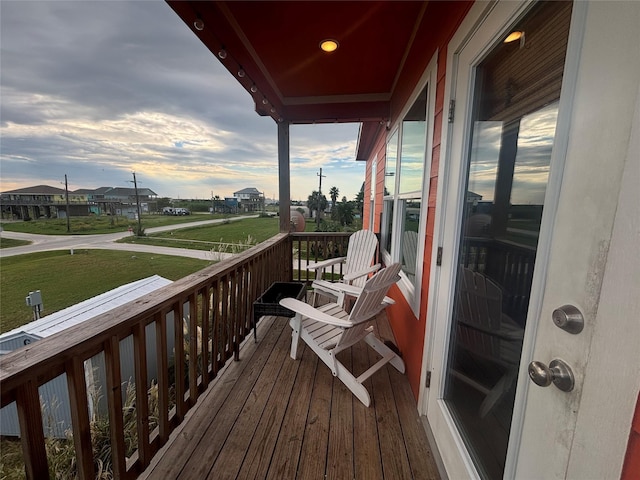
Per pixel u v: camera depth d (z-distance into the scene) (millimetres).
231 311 2346
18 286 8867
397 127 3154
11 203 21656
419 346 1943
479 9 1206
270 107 3467
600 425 584
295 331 2387
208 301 1935
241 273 2529
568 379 667
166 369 1496
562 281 714
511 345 1025
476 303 1298
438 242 1659
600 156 601
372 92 3711
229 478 1396
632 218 520
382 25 2193
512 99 1046
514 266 1016
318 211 17156
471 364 1324
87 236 19500
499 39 1099
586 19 653
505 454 1040
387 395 2000
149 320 1373
